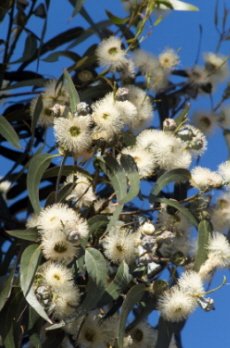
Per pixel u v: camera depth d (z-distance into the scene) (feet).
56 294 14.10
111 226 14.23
